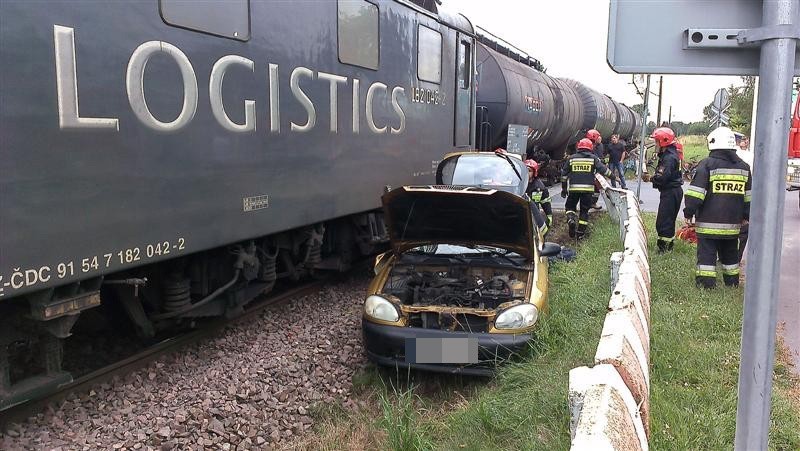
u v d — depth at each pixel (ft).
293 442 13.47
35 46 10.96
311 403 15.14
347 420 14.46
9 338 12.35
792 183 46.83
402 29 25.52
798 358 16.49
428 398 15.87
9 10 10.53
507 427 12.99
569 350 15.93
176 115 14.16
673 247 29.01
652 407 12.31
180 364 16.57
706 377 14.43
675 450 10.94
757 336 5.90
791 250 31.96
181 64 14.26
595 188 36.91
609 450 6.37
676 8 6.14
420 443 12.61
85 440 12.59
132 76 12.96
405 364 15.92
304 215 19.43
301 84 18.88
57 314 12.06
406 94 26.18
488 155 27.71
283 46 17.93
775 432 11.89
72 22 11.62
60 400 13.98
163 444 12.64
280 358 17.28
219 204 15.69
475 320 16.31
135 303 16.12
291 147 18.54
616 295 12.47
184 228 14.60
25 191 10.93
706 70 6.17
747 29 5.85
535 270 18.03
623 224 30.09
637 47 6.23
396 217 18.60
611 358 8.98
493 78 44.93
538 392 13.53
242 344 18.28
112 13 12.44
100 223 12.41
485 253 19.51
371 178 23.59
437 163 30.04
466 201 17.46
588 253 28.81
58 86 11.39
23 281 10.97
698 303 20.16
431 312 16.16
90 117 12.05
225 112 15.74
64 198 11.63
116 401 14.21
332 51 20.45
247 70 16.47
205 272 17.88
